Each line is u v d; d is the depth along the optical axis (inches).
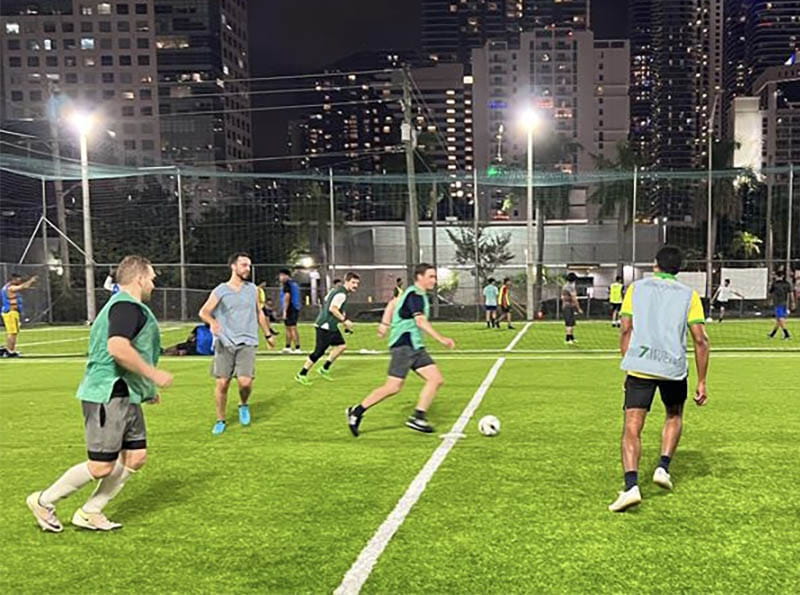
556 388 442.6
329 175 1366.9
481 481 235.9
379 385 470.0
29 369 586.9
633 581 159.0
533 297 1300.4
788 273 1232.2
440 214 2316.7
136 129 5442.9
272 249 1886.1
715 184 1931.6
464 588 156.5
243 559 174.2
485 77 6963.6
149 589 158.9
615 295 1005.2
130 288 189.3
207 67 5482.3
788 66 6378.0
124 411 187.3
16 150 1477.6
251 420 350.6
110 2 5334.6
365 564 169.8
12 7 5285.4
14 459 277.6
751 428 317.1
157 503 218.2
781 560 169.8
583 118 6840.6
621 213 1942.7
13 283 690.2
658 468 219.9
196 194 2006.6
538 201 1963.6
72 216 1884.8
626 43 6850.4
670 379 204.8
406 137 1374.3
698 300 213.6
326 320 472.1
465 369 545.0
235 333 323.6
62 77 5349.4
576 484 231.3
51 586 161.0
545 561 170.1
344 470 252.5
